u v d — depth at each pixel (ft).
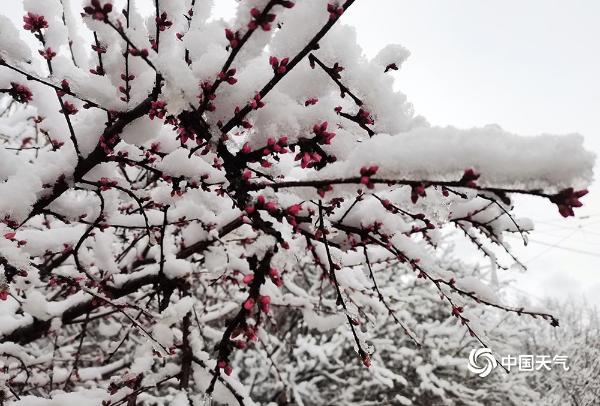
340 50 1.84
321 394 9.37
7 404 2.51
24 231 2.52
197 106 1.63
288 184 1.53
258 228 1.51
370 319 3.25
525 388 8.50
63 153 2.05
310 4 1.65
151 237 2.42
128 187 2.26
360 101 1.88
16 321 2.86
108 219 2.50
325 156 1.76
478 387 8.57
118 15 1.59
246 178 1.60
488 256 2.27
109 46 1.86
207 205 2.59
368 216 2.03
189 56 1.80
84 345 5.89
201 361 3.07
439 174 1.32
